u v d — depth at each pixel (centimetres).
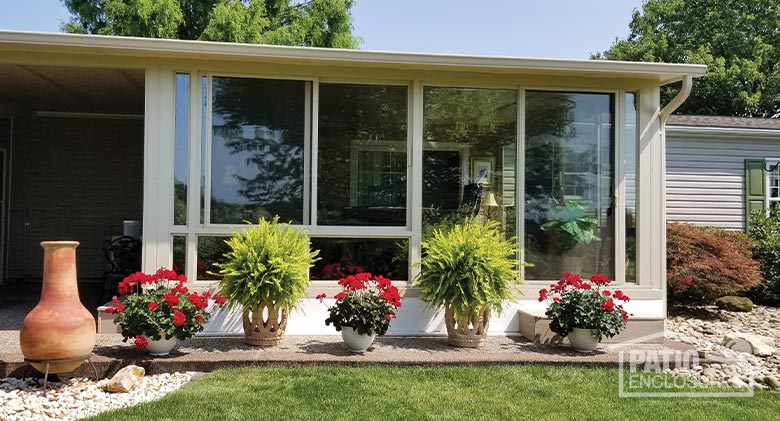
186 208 536
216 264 502
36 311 400
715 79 1873
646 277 589
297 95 554
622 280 586
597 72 556
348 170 561
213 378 419
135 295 457
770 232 1026
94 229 896
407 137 569
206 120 539
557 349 511
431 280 521
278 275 484
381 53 523
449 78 568
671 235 813
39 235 884
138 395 393
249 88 548
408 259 565
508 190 583
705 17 2002
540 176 585
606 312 499
